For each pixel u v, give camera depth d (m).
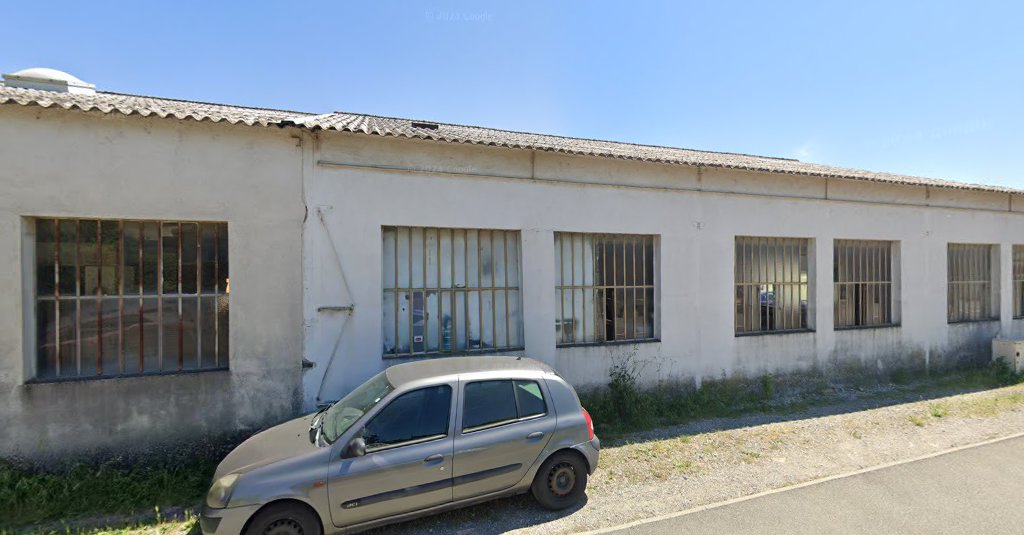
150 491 4.46
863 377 8.58
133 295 5.12
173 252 5.24
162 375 5.07
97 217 4.90
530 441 3.88
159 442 5.02
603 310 7.15
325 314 5.61
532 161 6.60
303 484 3.26
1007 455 5.13
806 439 5.75
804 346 8.15
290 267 5.50
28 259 4.76
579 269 7.05
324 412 4.28
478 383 3.93
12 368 4.63
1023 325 10.34
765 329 8.06
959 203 9.63
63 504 4.23
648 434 5.98
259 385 5.35
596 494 4.33
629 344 7.07
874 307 8.96
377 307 5.82
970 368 9.61
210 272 5.35
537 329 6.57
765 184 7.98
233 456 3.72
